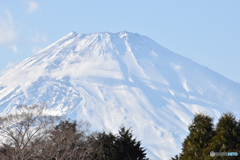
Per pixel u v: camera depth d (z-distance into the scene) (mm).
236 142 119375
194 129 128625
